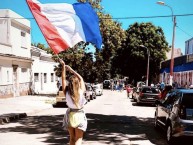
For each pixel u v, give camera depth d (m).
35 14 7.37
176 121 8.80
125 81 74.06
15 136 9.84
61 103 21.73
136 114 17.17
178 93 9.65
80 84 5.59
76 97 5.38
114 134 10.61
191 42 40.34
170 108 9.80
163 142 9.50
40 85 36.25
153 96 23.34
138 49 54.62
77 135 5.48
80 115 5.41
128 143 9.18
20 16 28.77
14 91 27.33
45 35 7.47
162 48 55.78
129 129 11.79
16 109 17.36
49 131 10.83
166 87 13.30
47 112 17.41
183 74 35.22
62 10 7.63
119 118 15.06
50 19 7.57
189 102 8.99
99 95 38.34
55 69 31.75
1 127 11.71
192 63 31.27
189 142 9.48
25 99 24.78
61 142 8.97
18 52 28.41
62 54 30.05
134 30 55.81
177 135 8.72
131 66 55.84
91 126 12.24
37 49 35.53
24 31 30.16
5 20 26.09
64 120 5.54
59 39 7.60
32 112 16.64
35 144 8.67
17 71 28.03
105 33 33.34
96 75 36.91
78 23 7.85
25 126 11.99
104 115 16.16
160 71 53.31
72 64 30.98
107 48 34.88
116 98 32.50
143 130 11.66
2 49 24.56
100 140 9.50
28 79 31.33
